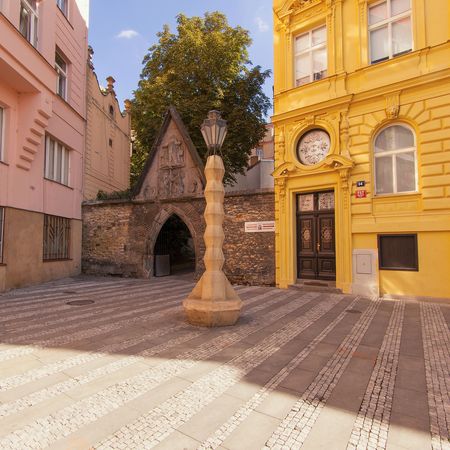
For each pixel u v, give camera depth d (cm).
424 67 981
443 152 934
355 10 1124
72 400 352
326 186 1137
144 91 1936
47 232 1365
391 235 1003
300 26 1248
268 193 1260
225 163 2003
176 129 1517
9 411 329
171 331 621
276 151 1262
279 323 684
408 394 372
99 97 1941
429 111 960
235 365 454
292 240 1202
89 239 1639
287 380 407
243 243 1291
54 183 1395
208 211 713
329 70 1162
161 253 1714
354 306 867
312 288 1123
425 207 947
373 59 1102
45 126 1208
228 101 1986
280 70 1291
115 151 2244
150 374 421
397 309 830
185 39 1855
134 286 1262
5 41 966
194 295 699
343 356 492
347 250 1068
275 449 272
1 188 1091
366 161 1055
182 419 316
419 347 535
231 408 338
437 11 974
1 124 1115
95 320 706
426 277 940
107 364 455
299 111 1192
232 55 1898
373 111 1054
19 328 640
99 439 283
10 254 1126
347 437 290
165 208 1505
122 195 1672
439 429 303
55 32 1403
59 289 1168
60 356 485
